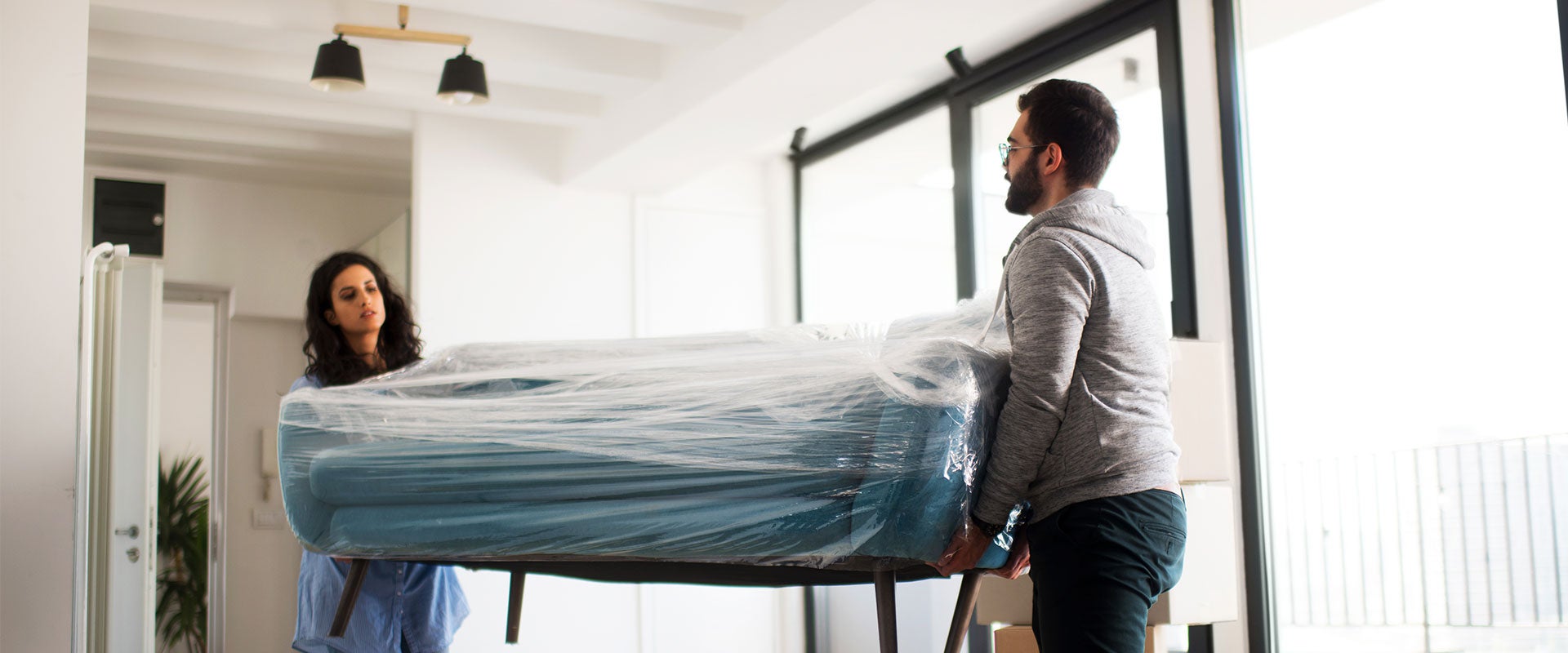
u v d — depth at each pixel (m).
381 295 2.63
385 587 2.40
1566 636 2.33
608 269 4.81
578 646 4.55
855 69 3.49
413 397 2.07
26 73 2.42
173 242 5.11
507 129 4.68
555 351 2.15
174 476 5.91
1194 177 3.18
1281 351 2.97
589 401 1.83
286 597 5.43
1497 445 2.46
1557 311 2.35
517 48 3.82
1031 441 1.53
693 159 4.43
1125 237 1.62
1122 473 1.52
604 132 4.42
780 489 1.64
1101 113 1.71
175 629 5.71
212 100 4.27
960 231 4.11
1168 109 3.26
